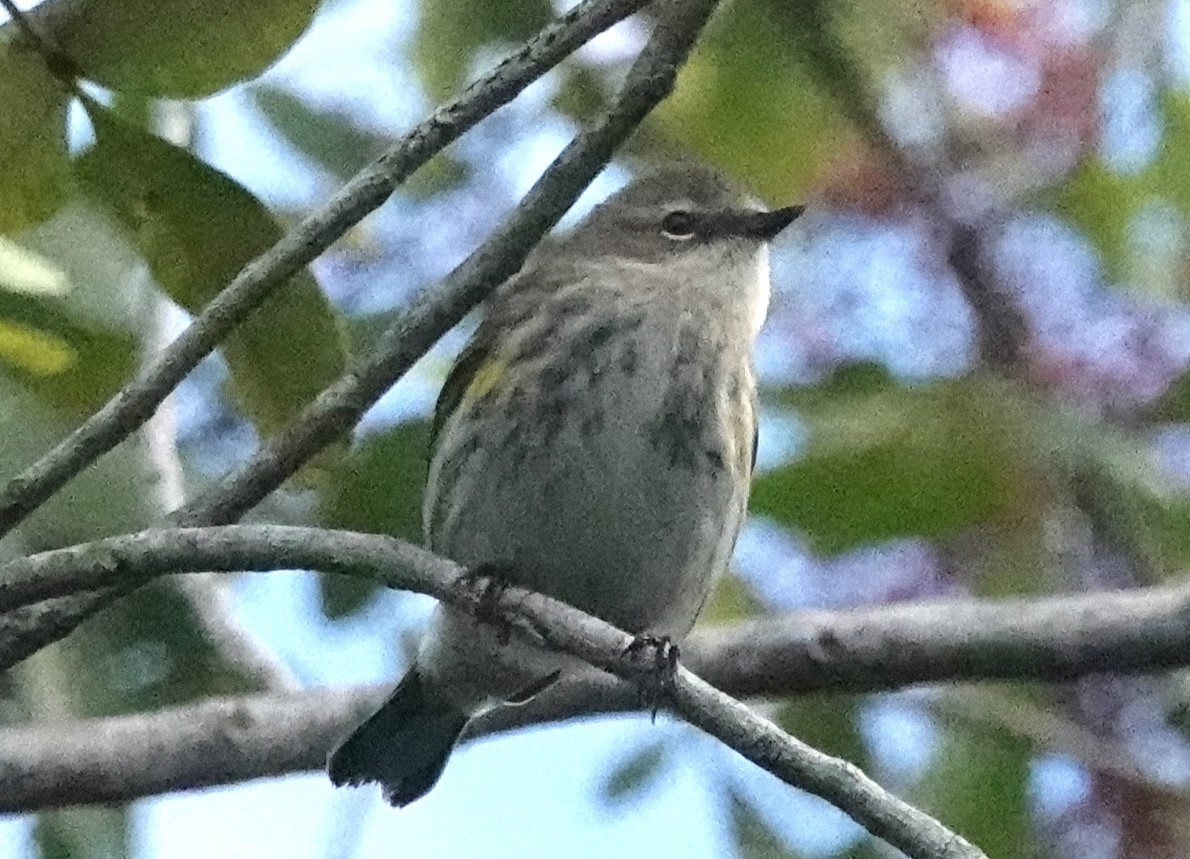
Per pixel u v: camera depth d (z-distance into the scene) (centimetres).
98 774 905
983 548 1050
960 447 1006
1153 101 1107
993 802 1076
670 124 1123
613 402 914
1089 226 1066
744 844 1131
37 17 623
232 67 636
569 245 1009
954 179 1069
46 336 656
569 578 924
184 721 931
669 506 916
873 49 1080
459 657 959
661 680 669
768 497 1020
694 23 706
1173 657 880
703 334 939
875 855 1109
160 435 955
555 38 702
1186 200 1082
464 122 695
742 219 989
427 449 1040
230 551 693
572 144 724
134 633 1033
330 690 970
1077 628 886
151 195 665
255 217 680
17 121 630
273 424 762
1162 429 1038
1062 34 1088
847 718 1114
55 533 907
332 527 1060
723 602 1075
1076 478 1021
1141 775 1040
